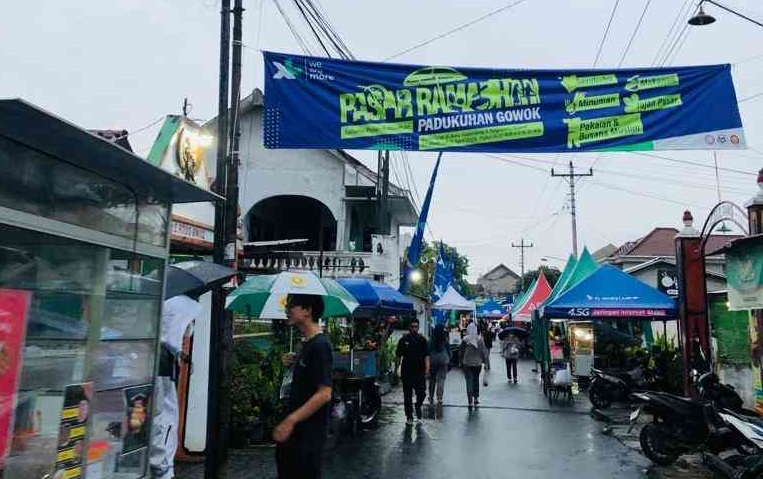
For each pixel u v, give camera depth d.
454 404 13.91
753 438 6.66
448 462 8.12
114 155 3.85
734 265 9.15
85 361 4.24
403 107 6.79
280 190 19.89
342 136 6.73
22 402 3.79
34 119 3.17
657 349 14.71
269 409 9.22
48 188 3.81
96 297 4.34
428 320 29.91
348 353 10.67
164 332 5.58
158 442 5.36
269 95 6.73
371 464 7.97
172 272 5.99
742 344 11.19
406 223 25.02
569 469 7.82
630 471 7.76
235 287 7.12
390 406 13.59
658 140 6.74
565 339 19.00
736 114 6.74
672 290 19.53
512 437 9.94
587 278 13.88
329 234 22.33
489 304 42.56
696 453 8.52
